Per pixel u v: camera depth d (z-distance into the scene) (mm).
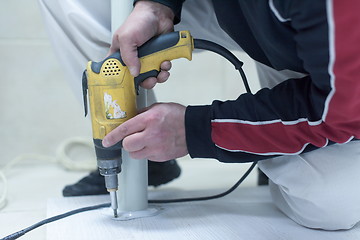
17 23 1428
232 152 698
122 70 680
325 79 554
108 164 725
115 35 688
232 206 880
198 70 1560
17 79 1447
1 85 1439
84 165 1413
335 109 578
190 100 1568
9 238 710
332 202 723
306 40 524
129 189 804
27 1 1426
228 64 1563
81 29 859
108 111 685
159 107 690
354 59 501
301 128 649
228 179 1262
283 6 547
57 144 1494
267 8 577
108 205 853
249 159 704
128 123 671
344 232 744
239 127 673
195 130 688
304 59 555
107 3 853
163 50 690
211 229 732
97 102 687
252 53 786
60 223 761
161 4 729
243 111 673
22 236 766
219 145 688
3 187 1179
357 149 735
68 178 1300
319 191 722
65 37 894
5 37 1427
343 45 495
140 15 698
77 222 766
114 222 766
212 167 1448
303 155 736
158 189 1105
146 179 825
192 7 913
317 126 632
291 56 639
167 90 1547
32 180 1272
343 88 540
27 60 1447
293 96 651
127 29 672
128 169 796
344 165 723
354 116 587
